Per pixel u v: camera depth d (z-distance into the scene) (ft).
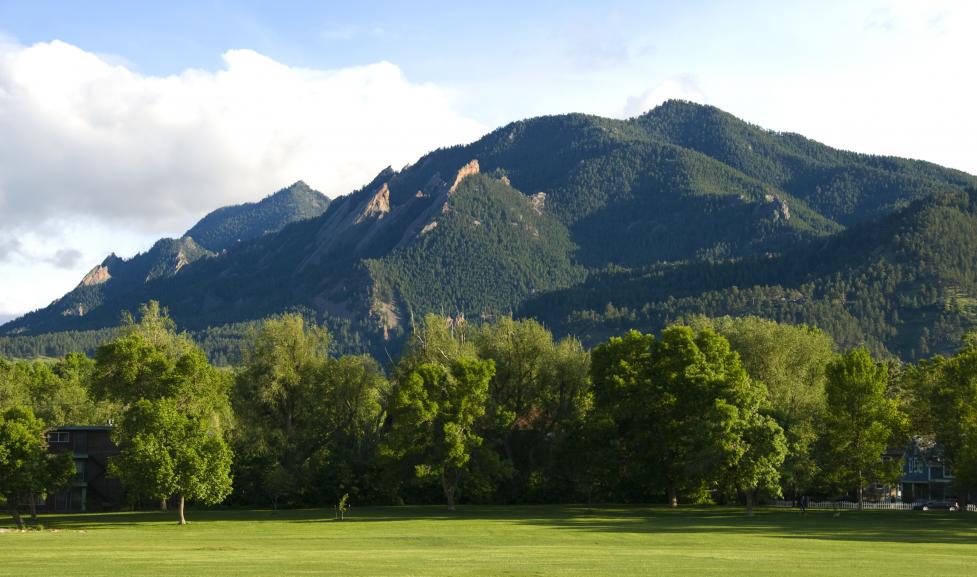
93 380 354.33
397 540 223.30
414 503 408.67
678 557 173.88
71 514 372.58
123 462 306.35
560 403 424.05
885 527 269.03
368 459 405.80
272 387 399.24
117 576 140.56
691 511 348.59
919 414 360.48
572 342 436.76
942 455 363.15
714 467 317.01
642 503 399.24
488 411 395.75
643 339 378.94
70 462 337.93
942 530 256.93
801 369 401.70
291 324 412.57
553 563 162.40
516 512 346.54
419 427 366.02
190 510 384.68
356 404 418.51
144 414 306.76
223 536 242.37
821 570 151.33
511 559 170.09
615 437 376.27
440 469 367.25
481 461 372.38
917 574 145.79
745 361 391.04
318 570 150.41
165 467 294.66
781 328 409.49
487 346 425.28
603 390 375.25
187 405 358.23
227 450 317.01
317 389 409.69
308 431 409.08
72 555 181.06
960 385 332.19
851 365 340.39
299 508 391.45
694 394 345.72
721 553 182.80
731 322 421.18
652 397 359.05
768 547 198.29
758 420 325.21
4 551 192.03
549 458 413.39
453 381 368.07
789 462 338.34
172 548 200.13
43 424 350.23
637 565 158.71
